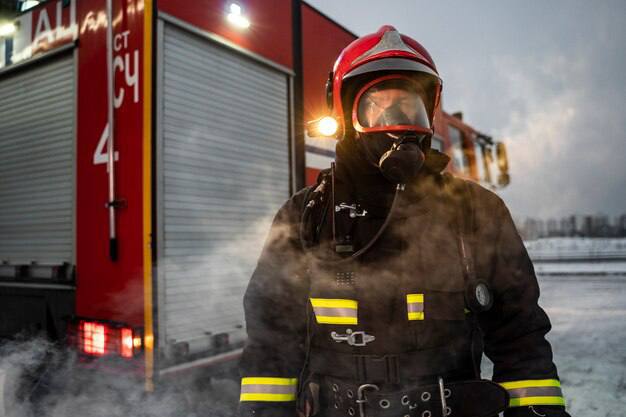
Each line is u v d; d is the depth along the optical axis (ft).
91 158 7.92
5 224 9.44
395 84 3.17
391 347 2.79
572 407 9.70
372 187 3.09
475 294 2.76
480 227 3.01
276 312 3.27
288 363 3.21
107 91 7.81
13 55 9.55
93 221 7.79
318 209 3.27
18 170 9.31
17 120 9.41
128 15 7.63
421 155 2.80
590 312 20.54
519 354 2.83
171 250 7.46
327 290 2.96
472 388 2.72
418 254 2.87
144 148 7.26
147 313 7.04
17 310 8.88
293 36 10.82
